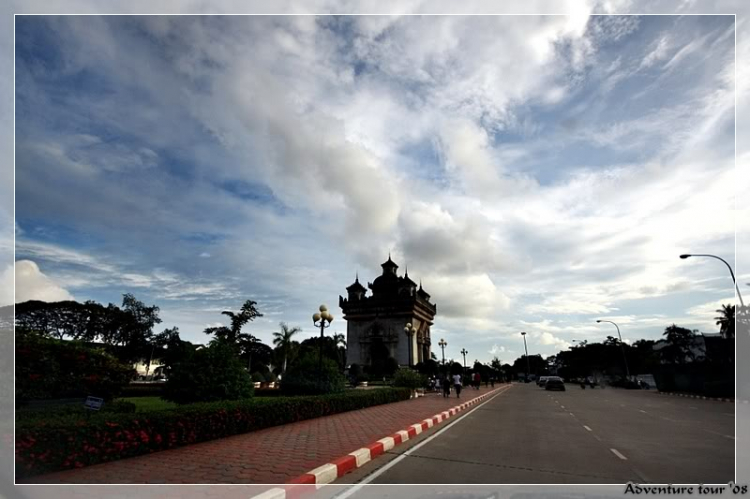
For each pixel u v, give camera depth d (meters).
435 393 38.38
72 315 62.38
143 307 71.00
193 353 16.38
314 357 25.02
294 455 8.90
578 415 19.52
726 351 39.28
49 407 11.52
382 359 75.19
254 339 71.25
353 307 84.44
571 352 111.50
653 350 96.56
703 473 7.94
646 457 9.43
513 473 7.91
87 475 7.11
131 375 14.64
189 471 7.49
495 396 37.09
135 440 8.67
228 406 11.73
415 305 82.62
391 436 11.25
